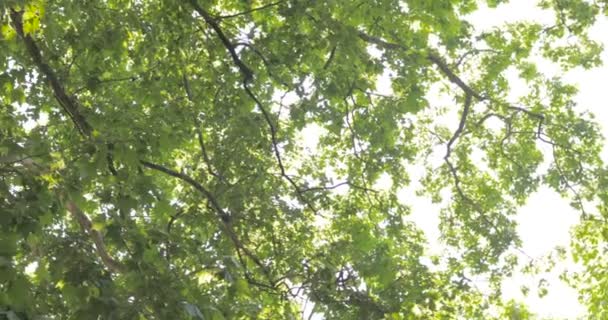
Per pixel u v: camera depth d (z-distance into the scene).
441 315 11.02
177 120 11.88
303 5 11.12
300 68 12.82
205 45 12.37
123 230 7.70
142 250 7.47
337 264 12.66
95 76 11.63
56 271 7.23
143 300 7.04
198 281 7.99
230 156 14.23
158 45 11.60
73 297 6.93
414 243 16.61
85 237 8.19
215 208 13.11
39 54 10.15
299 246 14.39
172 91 12.84
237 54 12.21
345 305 11.02
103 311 6.77
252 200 14.07
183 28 11.63
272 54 11.96
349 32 11.12
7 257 6.20
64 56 12.22
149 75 11.99
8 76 9.87
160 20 11.37
